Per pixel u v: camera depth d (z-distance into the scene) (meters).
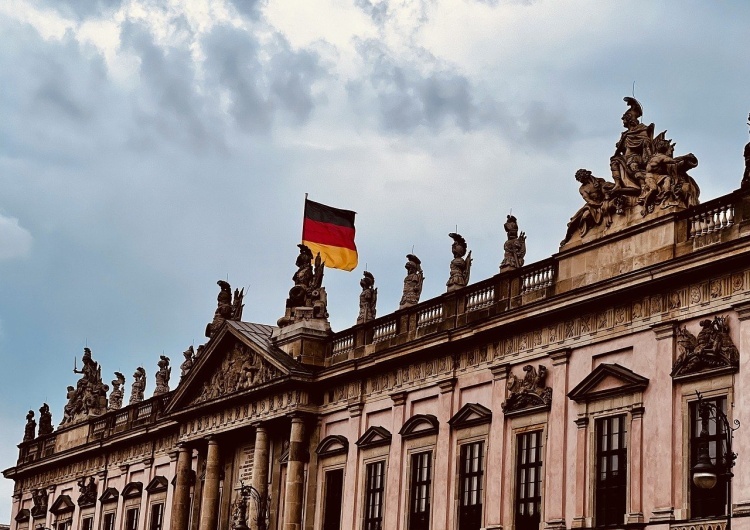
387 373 70.75
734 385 48.81
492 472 60.88
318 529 73.31
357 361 72.12
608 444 54.81
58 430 116.50
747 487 47.28
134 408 102.31
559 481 56.62
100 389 113.00
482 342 63.53
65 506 110.25
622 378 53.84
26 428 124.38
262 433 78.19
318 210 84.88
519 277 61.91
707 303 50.62
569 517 55.78
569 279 58.47
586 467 55.34
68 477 112.06
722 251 49.44
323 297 79.50
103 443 104.19
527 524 58.41
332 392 75.19
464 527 62.41
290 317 79.69
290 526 73.81
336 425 74.38
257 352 79.38
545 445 58.00
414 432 67.06
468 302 65.56
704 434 43.81
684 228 52.50
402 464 67.62
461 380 64.56
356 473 71.31
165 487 93.56
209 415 85.06
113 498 102.00
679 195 53.47
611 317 55.56
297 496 74.38
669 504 50.53
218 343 84.19
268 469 78.19
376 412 71.06
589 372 56.28
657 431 51.88
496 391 61.66
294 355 77.50
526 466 59.22
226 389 83.12
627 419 53.75
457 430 64.06
